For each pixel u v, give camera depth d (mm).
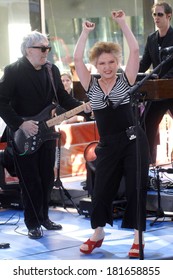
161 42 7402
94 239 5973
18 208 7957
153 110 7332
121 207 7289
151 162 7719
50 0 11242
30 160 6520
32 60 6352
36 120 6422
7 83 6320
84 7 11453
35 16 11125
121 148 5645
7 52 10938
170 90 6344
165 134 9461
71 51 11406
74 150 8914
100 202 5801
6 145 7762
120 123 5613
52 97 6559
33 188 6574
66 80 8750
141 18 11695
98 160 5766
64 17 11359
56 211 7785
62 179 8758
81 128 8969
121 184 7277
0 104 6289
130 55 5609
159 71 7203
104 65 5543
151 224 6922
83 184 7848
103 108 5609
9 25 10938
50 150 6625
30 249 6207
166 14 7293
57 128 8672
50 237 6629
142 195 5668
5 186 7965
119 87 5582
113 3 11586
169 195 7188
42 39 6336
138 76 6336
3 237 6684
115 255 5910
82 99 6770
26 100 6414
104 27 11547
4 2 10867
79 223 7188
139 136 5434
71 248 6211
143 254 5602
